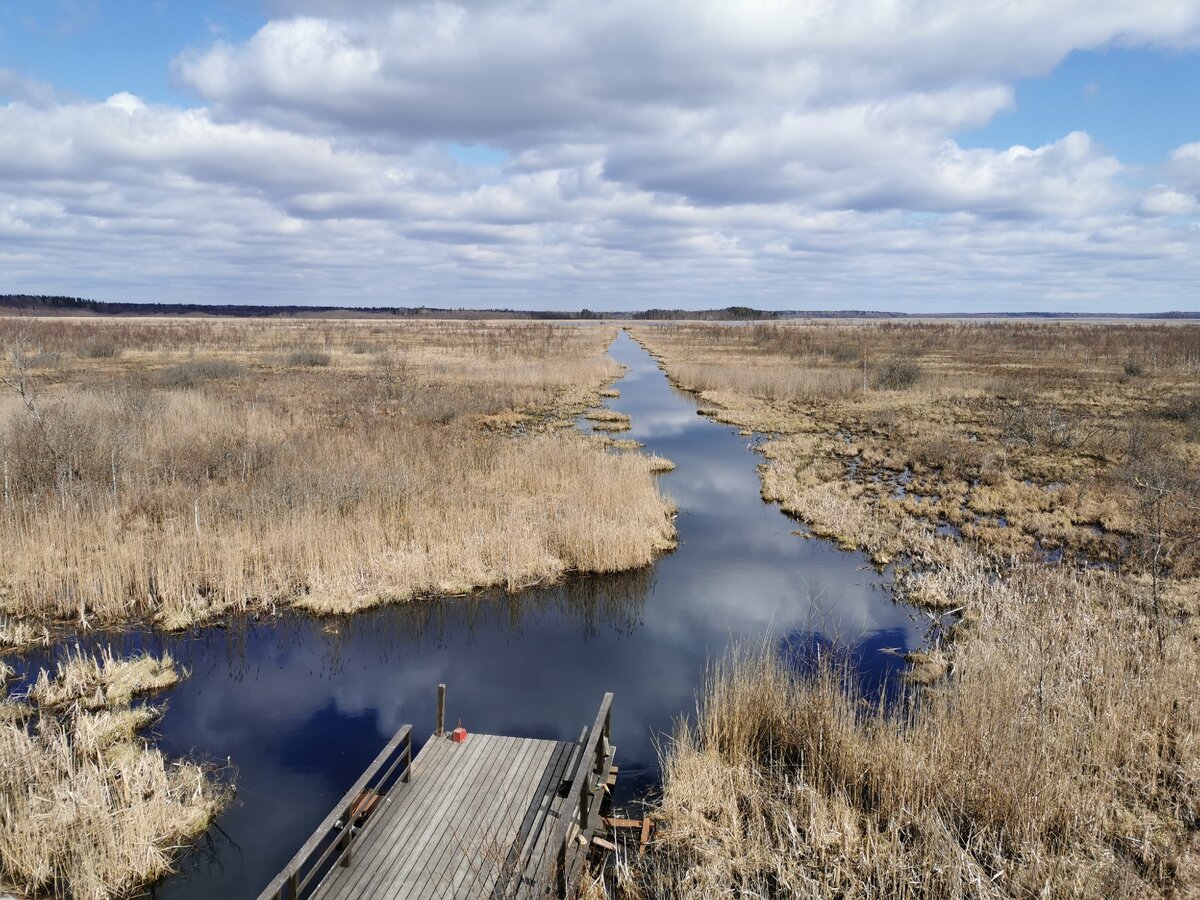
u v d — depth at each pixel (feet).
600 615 44.24
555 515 54.39
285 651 39.55
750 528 59.98
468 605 45.03
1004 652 33.71
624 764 29.55
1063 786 24.44
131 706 33.76
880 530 57.26
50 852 22.67
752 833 24.41
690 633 41.73
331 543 48.24
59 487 53.06
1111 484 67.72
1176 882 21.83
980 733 26.32
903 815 24.41
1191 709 28.53
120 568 44.37
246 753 30.45
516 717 33.35
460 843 22.53
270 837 25.45
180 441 68.49
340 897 20.24
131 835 23.49
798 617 43.39
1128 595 42.80
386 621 43.09
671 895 21.95
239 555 45.70
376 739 31.58
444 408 94.53
